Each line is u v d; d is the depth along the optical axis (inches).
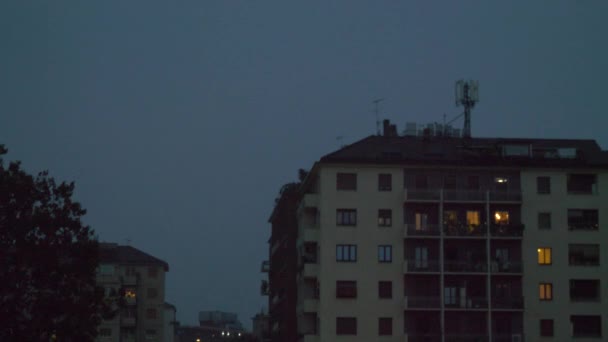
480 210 3440.0
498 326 3351.4
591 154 3619.6
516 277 3388.3
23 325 2374.5
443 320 3307.1
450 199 3403.1
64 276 2472.9
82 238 2539.4
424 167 3457.2
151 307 5472.4
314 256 3506.4
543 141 3740.2
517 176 3479.3
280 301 4274.1
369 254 3385.8
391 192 3432.6
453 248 3415.4
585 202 3462.1
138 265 5502.0
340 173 3435.0
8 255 2402.8
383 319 3341.5
